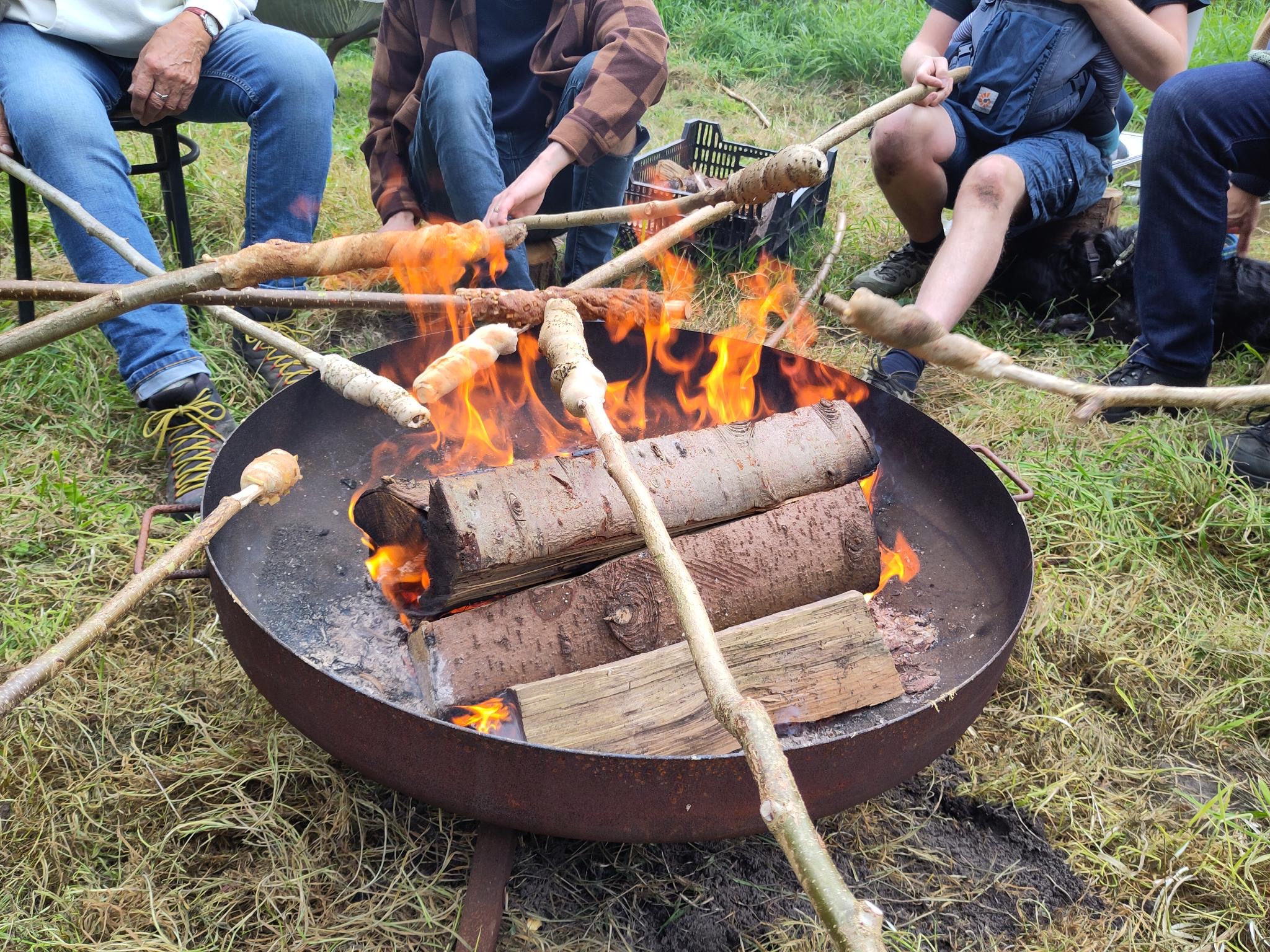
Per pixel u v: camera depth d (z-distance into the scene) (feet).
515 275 9.28
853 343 10.48
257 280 4.91
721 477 5.89
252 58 8.38
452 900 5.04
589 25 9.24
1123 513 8.02
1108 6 9.39
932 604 6.23
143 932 4.82
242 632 4.78
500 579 5.34
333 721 4.55
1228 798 5.85
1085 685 6.79
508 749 4.20
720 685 3.33
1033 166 9.53
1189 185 8.71
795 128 16.14
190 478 7.47
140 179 11.69
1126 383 9.41
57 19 7.85
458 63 9.02
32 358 8.57
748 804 4.39
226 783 5.50
